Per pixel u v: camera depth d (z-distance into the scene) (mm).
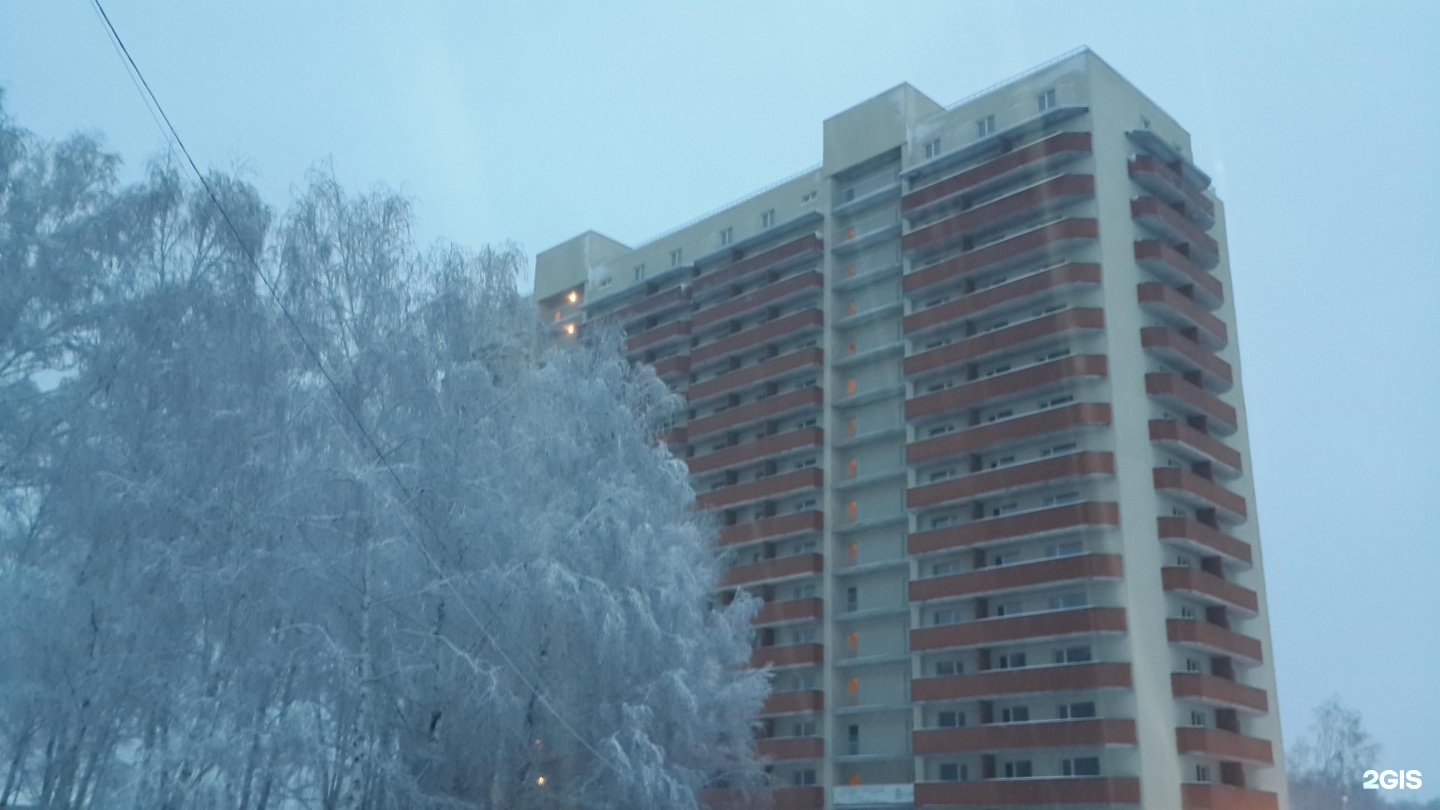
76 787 24266
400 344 30047
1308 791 71812
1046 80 54062
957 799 44562
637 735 29109
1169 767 42562
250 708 24719
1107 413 45969
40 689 22625
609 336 38906
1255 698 46969
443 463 29109
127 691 23656
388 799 26578
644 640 30938
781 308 63156
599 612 29188
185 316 27516
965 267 52750
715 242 68500
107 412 26188
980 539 47844
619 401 36656
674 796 29297
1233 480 52156
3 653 22375
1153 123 55500
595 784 29609
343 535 27578
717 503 60156
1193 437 48188
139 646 24172
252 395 27703
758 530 57750
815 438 57188
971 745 44938
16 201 27266
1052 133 52719
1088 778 41469
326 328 29719
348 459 28438
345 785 25688
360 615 27172
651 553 33094
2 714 22500
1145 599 44312
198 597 24516
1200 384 51562
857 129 62125
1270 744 47125
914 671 48688
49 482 25500
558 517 30703
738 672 38719
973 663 47281
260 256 29234
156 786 22953
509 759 29109
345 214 31359
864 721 51844
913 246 55531
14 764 23312
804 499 57969
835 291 60375
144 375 26500
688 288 67375
